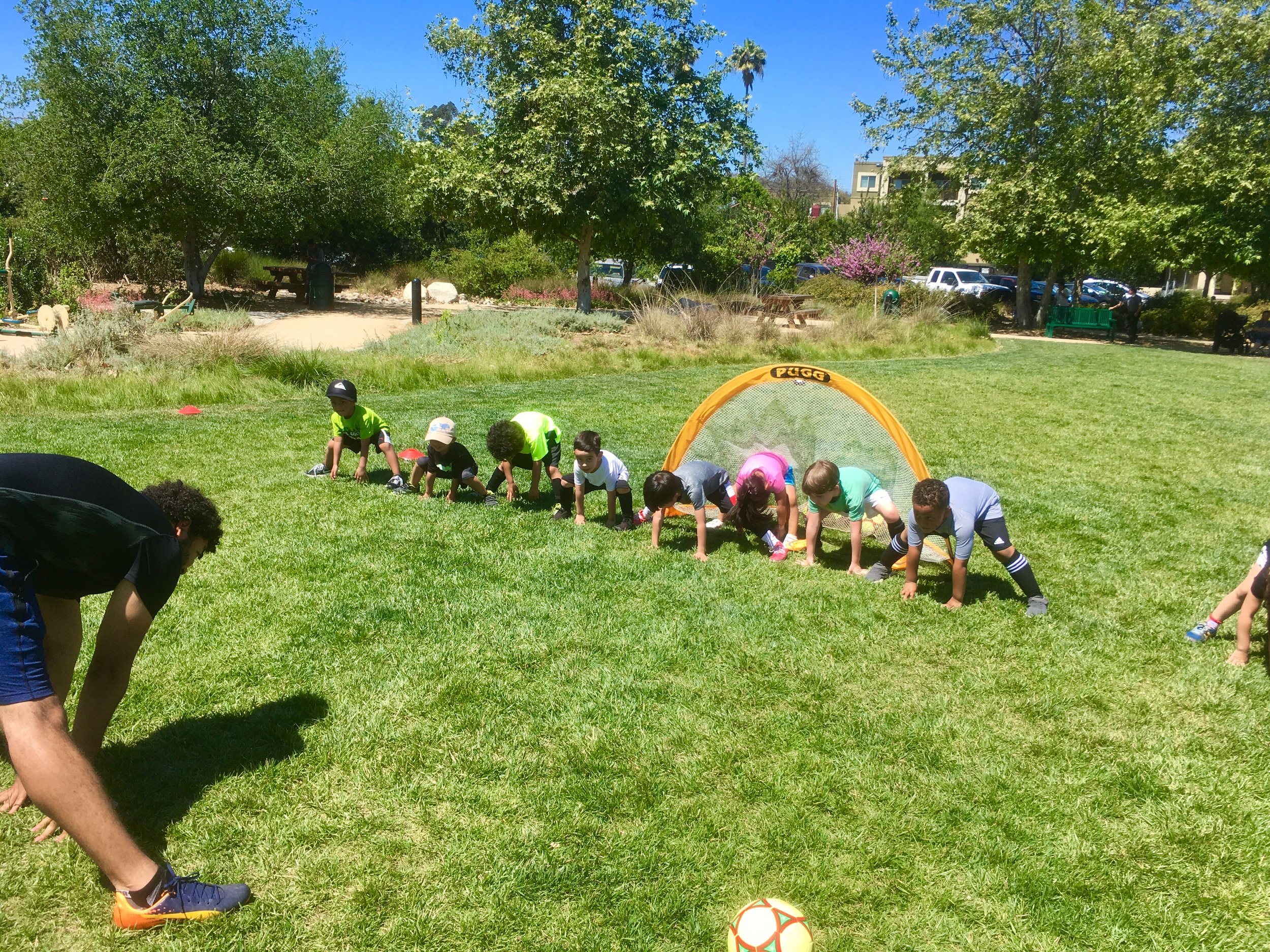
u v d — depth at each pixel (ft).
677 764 10.52
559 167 70.44
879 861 8.92
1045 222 78.23
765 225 105.70
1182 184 71.92
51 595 8.38
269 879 8.51
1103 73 75.97
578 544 18.42
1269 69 69.82
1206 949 7.90
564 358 48.47
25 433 27.32
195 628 13.66
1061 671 13.19
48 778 7.34
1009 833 9.42
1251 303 105.91
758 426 19.85
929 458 27.73
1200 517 21.94
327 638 13.48
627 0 69.87
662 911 8.18
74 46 69.97
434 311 84.43
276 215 75.87
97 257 85.61
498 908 8.18
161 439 27.17
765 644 13.82
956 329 69.26
